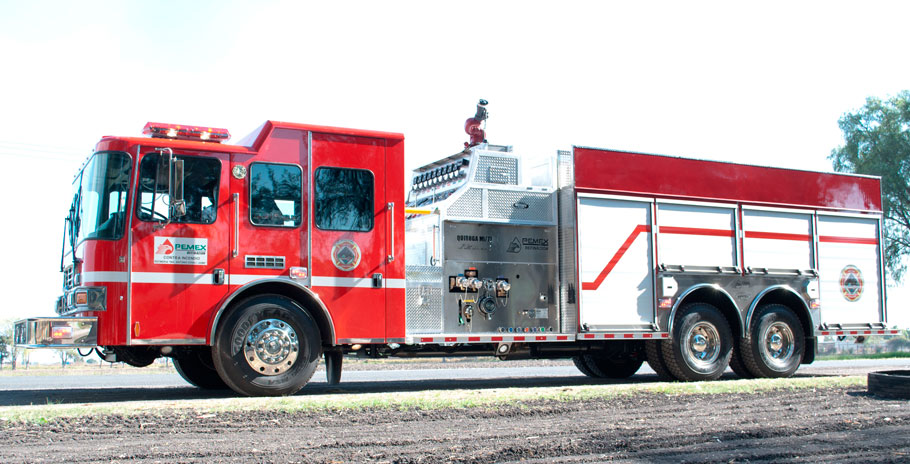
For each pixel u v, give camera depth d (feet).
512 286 35.22
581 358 43.96
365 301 31.09
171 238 28.43
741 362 39.75
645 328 36.73
